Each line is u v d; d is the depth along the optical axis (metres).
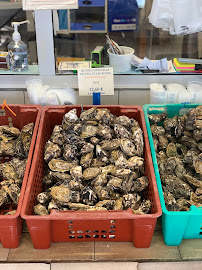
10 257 1.37
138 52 2.38
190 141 1.66
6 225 1.30
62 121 1.72
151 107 1.80
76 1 1.65
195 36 2.54
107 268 1.37
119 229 1.37
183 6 1.82
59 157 1.59
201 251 1.40
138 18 2.66
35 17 1.69
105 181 1.47
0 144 1.70
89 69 1.76
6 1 2.54
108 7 2.62
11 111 1.77
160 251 1.40
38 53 1.79
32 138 1.62
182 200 1.42
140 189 1.47
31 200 1.40
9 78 1.87
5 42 2.47
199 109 1.68
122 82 1.91
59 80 1.88
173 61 2.02
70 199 1.38
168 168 1.55
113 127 1.67
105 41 2.51
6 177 1.57
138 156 1.55
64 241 1.42
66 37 2.44
